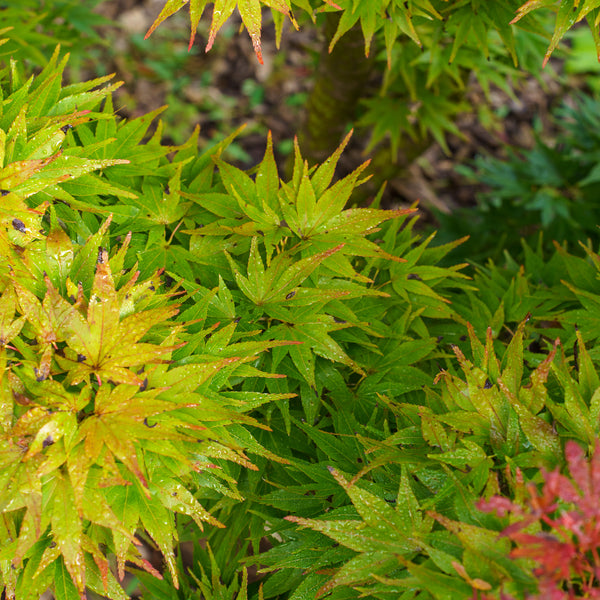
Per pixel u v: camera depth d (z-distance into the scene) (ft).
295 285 1.92
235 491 1.82
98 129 2.01
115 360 1.75
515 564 1.66
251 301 1.94
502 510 1.64
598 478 1.60
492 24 2.13
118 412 1.72
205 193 2.04
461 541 1.68
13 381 1.74
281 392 1.91
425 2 2.02
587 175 3.76
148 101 5.20
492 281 2.21
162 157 2.10
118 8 5.63
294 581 1.90
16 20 2.50
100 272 1.75
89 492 1.71
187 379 1.77
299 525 1.86
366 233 1.95
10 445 1.72
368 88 3.30
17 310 1.79
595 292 2.06
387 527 1.73
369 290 1.94
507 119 5.20
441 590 1.66
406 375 1.98
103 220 1.98
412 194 4.51
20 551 1.68
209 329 1.83
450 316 2.05
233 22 5.64
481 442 1.80
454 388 1.81
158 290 1.93
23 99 1.94
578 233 3.36
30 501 1.70
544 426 1.76
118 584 1.77
